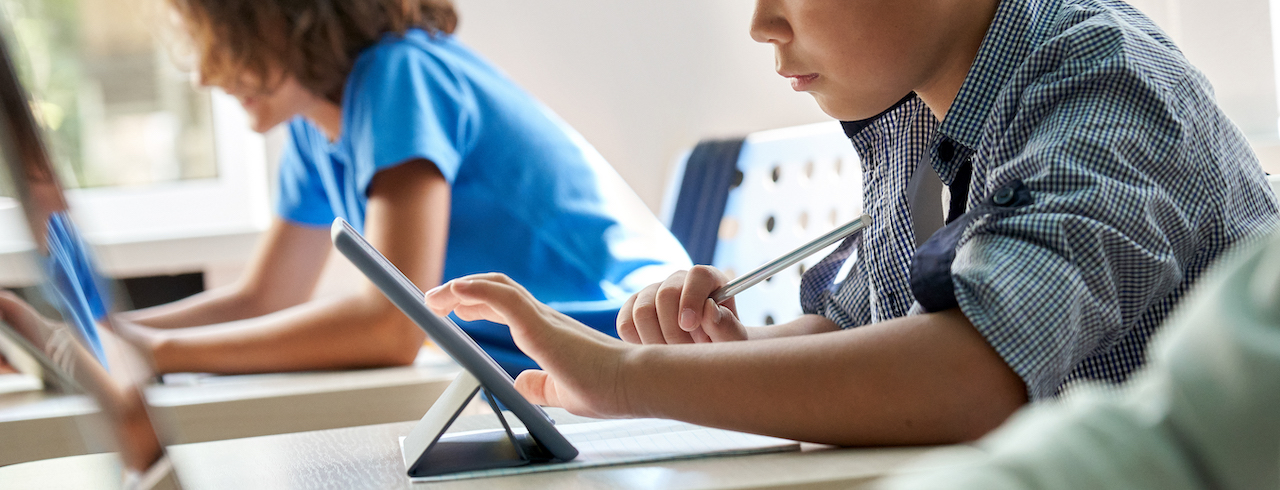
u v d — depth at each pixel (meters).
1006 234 0.53
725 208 1.54
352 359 1.08
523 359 1.15
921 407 0.48
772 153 1.51
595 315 1.18
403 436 0.62
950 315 0.51
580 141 1.35
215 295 1.54
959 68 0.69
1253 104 1.32
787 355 0.51
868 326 0.52
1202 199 0.56
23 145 0.33
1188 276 0.59
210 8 1.20
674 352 0.53
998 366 0.49
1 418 0.52
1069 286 0.50
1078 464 0.18
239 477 0.51
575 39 1.85
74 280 0.34
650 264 1.27
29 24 1.82
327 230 1.56
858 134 0.88
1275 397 0.16
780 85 1.82
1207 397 0.17
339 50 1.22
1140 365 0.61
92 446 0.37
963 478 0.19
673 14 1.84
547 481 0.45
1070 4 0.67
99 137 1.91
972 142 0.65
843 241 0.91
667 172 1.85
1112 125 0.55
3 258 0.34
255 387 0.91
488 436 0.55
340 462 0.54
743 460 0.48
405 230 1.12
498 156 1.24
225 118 1.96
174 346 1.07
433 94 1.20
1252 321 0.17
